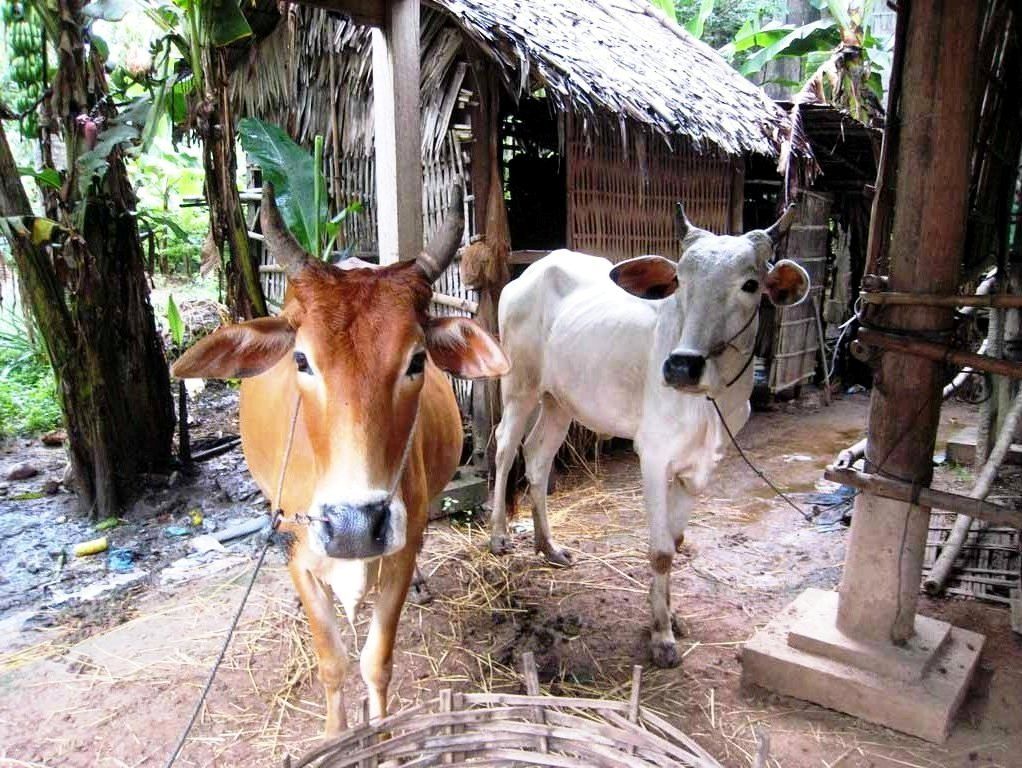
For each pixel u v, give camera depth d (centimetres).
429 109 531
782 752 289
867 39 886
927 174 282
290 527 252
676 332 319
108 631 365
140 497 507
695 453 333
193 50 426
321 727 302
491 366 233
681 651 355
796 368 842
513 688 328
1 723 301
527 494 556
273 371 282
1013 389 500
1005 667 338
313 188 441
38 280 452
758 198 882
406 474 245
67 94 453
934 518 475
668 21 828
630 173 634
